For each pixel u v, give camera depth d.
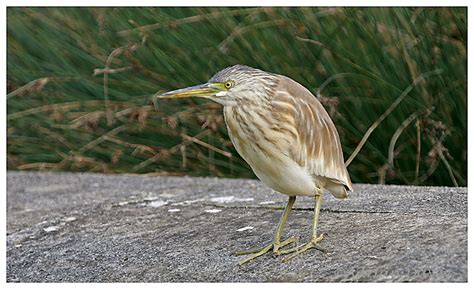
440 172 10.82
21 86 12.78
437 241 6.56
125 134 12.26
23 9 13.09
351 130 11.02
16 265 7.95
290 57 11.22
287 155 6.72
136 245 7.95
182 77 11.74
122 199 10.01
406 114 10.82
